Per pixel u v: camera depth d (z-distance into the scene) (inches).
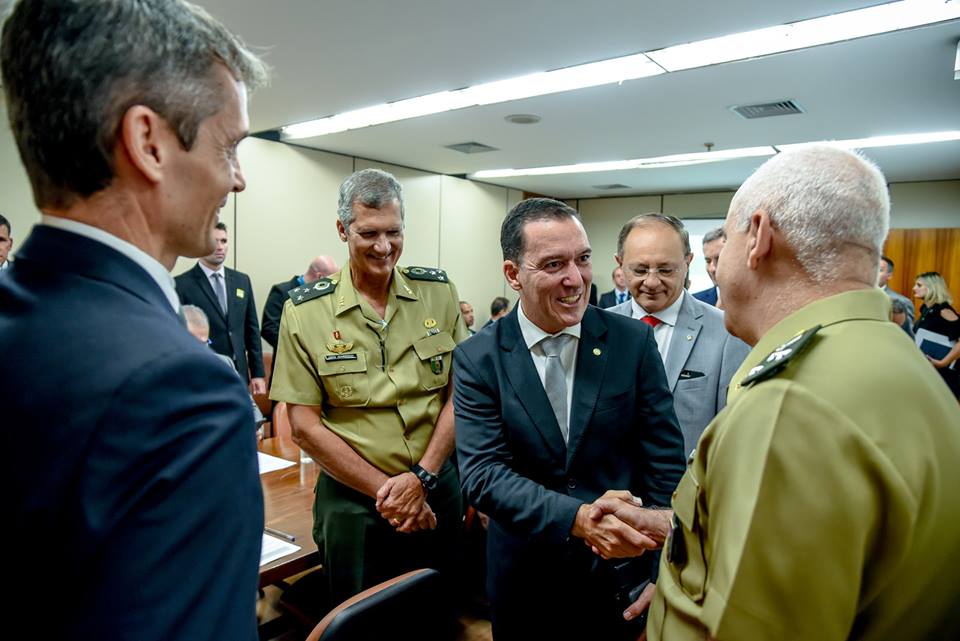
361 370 62.7
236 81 21.6
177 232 20.9
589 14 102.0
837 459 21.4
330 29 109.3
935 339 179.8
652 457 47.2
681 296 71.5
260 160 198.7
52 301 18.1
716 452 25.5
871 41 111.3
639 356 48.0
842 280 26.4
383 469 62.5
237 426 18.7
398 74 134.2
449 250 279.3
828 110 155.9
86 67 17.8
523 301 47.6
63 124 18.0
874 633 22.6
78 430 16.3
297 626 88.3
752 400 24.6
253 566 18.9
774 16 101.7
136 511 16.3
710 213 311.7
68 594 16.3
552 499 40.6
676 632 27.5
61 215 19.4
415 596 36.6
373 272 63.1
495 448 46.5
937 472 21.8
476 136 193.9
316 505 64.0
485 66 128.3
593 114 165.2
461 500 69.8
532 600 47.3
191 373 17.8
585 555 45.1
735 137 187.9
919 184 262.4
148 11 18.8
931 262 259.3
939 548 21.9
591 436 45.6
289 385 63.0
